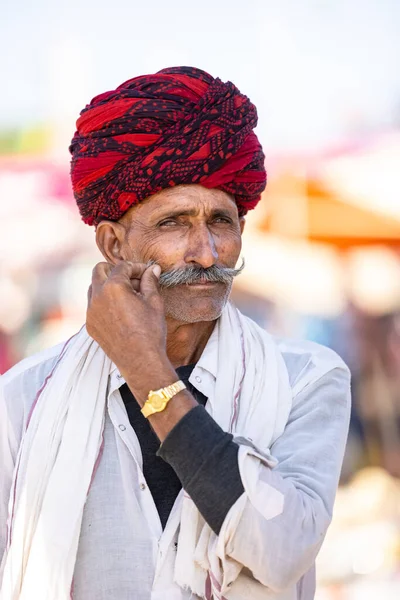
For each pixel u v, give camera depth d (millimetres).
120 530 2795
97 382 2967
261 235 9336
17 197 9352
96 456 2889
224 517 2479
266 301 9461
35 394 3068
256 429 2873
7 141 9500
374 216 8992
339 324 9430
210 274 2896
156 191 2889
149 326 2689
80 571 2811
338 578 7230
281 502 2512
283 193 9164
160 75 2934
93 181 2979
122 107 2889
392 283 9352
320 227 9055
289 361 3078
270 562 2506
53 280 9492
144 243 2936
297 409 2943
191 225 2918
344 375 3066
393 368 9398
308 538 2551
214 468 2496
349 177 9070
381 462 9117
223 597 2658
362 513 8023
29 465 2887
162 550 2729
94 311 2748
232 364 3004
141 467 2873
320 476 2719
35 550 2801
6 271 9406
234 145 2877
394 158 9117
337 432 2893
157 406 2574
